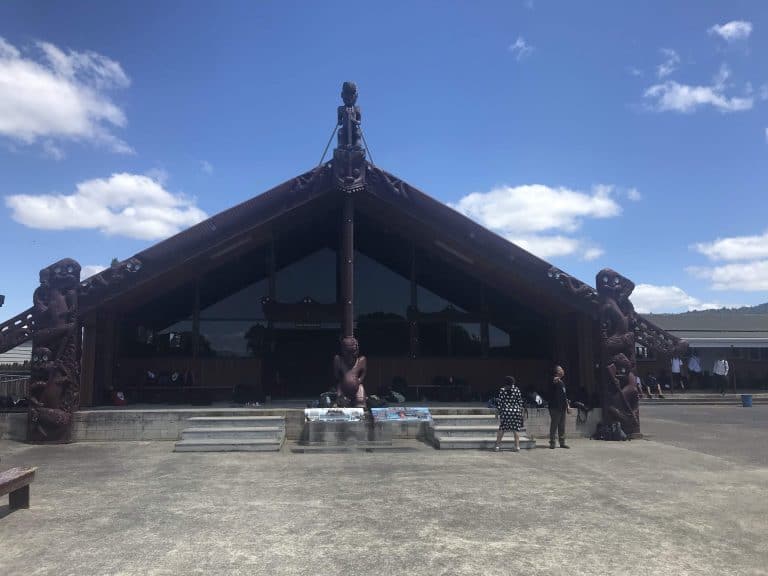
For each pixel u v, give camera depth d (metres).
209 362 17.70
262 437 12.35
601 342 14.33
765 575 5.09
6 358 28.64
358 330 18.48
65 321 13.13
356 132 14.95
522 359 18.66
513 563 5.31
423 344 18.64
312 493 7.98
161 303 17.78
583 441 13.70
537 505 7.37
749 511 7.16
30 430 12.80
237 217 14.28
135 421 13.24
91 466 10.09
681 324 40.03
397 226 16.75
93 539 5.94
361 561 5.33
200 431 12.30
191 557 5.42
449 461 10.72
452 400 17.48
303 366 18.25
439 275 18.86
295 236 18.22
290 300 18.36
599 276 14.61
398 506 7.27
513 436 12.86
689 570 5.19
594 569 5.19
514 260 14.77
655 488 8.43
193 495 7.86
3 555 5.46
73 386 13.13
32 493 7.98
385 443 12.58
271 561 5.33
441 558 5.42
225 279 18.22
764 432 15.69
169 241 13.88
